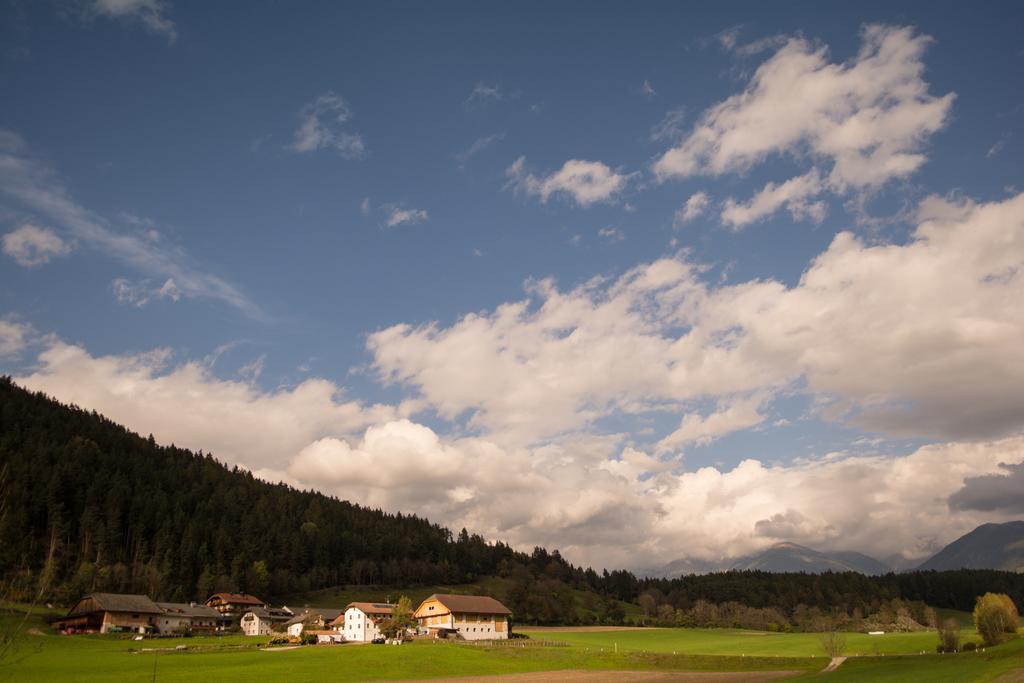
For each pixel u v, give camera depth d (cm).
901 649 12381
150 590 19262
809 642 14588
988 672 5906
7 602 3117
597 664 10725
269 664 8862
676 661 11038
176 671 8031
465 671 9319
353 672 8538
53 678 7344
